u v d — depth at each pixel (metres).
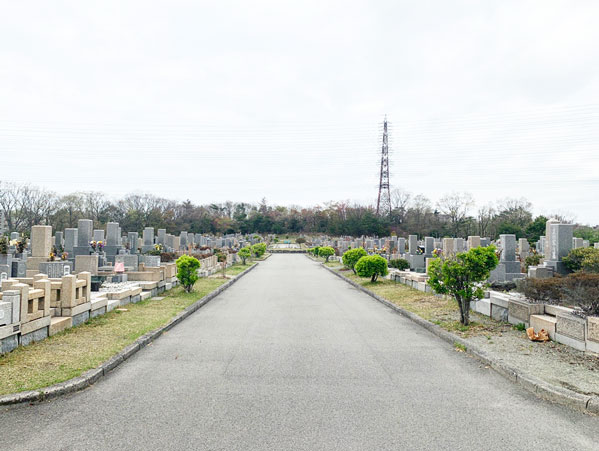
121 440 3.75
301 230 89.75
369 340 7.88
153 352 6.90
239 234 76.25
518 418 4.31
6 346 6.21
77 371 5.48
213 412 4.39
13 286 6.60
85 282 8.85
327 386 5.23
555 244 13.15
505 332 8.08
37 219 49.22
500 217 58.50
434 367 6.12
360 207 83.56
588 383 5.14
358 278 20.09
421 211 72.00
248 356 6.66
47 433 3.89
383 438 3.82
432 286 9.22
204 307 11.88
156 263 17.25
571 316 7.00
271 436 3.84
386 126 68.69
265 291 15.92
